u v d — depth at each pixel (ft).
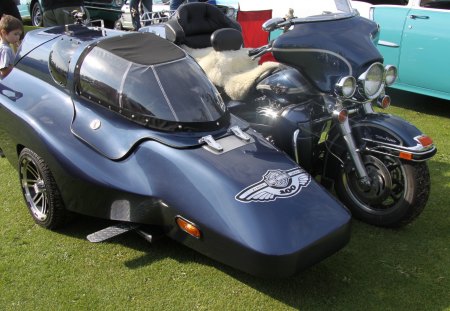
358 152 10.77
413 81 18.94
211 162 9.06
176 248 10.30
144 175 9.25
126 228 9.53
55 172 10.06
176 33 15.07
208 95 10.41
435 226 11.39
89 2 36.22
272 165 9.35
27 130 10.57
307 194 8.93
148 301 8.79
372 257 10.23
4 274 9.46
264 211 8.35
